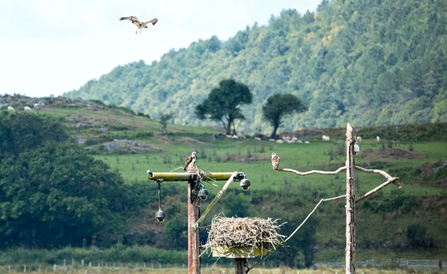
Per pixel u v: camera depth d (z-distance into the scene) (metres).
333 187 143.25
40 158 136.38
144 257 111.31
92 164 140.88
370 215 128.12
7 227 126.50
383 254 112.75
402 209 127.75
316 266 105.62
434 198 130.25
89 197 133.62
